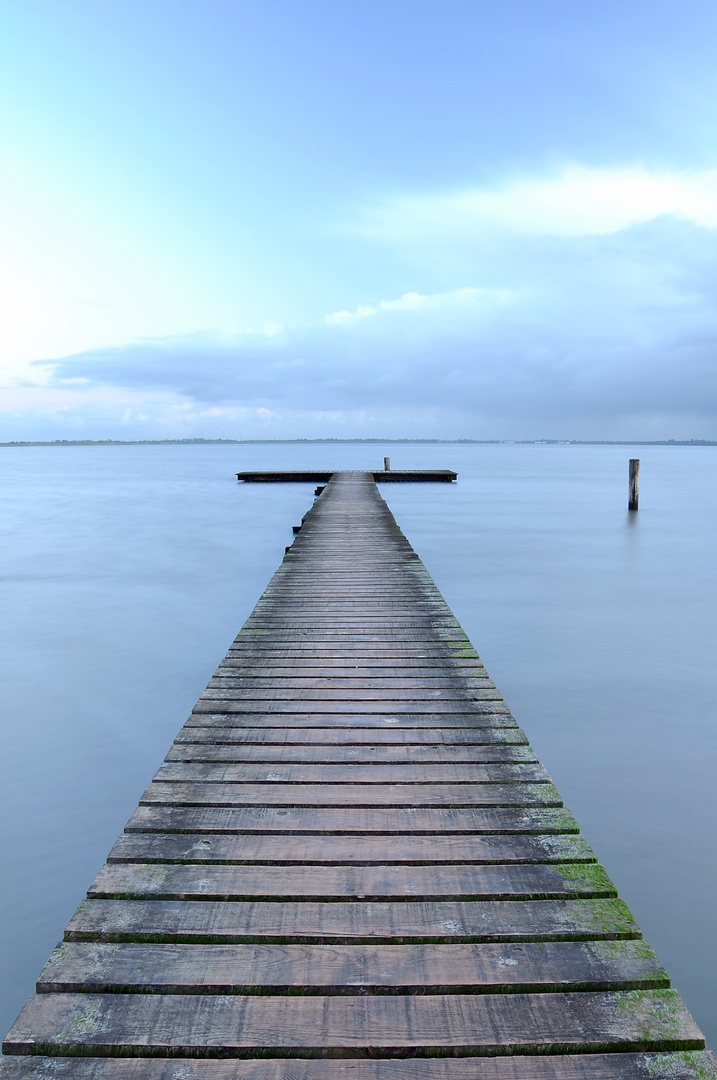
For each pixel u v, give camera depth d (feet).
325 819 7.98
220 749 9.89
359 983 5.44
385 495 77.77
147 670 20.51
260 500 73.26
